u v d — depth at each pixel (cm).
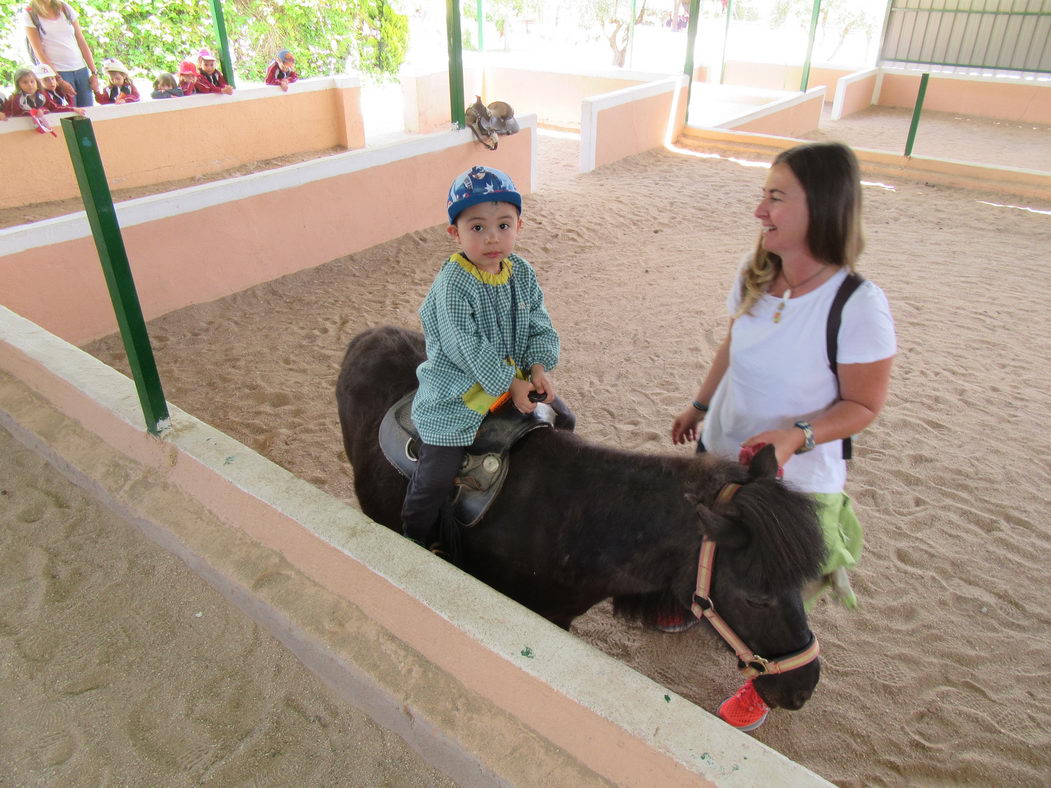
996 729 264
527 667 188
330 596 248
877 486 399
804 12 1927
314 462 419
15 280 509
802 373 196
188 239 594
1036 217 874
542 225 839
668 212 899
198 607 279
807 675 183
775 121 1345
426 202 806
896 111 1664
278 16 1359
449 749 207
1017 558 347
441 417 211
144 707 244
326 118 1123
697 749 166
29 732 235
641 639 303
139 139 921
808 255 187
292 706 243
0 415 381
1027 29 1544
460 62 790
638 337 577
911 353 548
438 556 233
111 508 324
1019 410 473
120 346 553
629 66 1648
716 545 175
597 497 199
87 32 1130
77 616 276
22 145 826
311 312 616
